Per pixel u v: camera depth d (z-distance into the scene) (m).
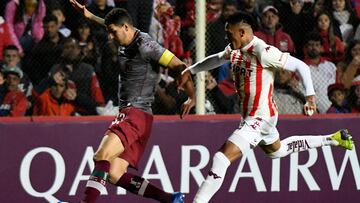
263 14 29.92
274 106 22.09
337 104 30.28
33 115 28.11
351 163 28.14
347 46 30.66
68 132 26.23
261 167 27.39
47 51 28.33
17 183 25.91
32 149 26.02
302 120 27.89
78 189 26.25
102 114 28.48
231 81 28.88
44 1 28.66
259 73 21.56
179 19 29.08
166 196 22.58
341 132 23.47
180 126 26.95
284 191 27.59
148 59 21.53
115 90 28.67
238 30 21.34
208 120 27.14
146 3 29.11
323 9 30.67
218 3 29.14
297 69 21.38
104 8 29.22
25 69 28.20
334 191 27.97
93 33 28.64
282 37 30.08
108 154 21.25
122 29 21.34
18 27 28.45
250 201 27.33
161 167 26.77
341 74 30.38
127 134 21.44
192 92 21.78
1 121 25.81
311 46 30.23
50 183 26.11
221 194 27.14
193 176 27.00
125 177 22.25
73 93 28.30
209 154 27.12
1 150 25.78
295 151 23.28
